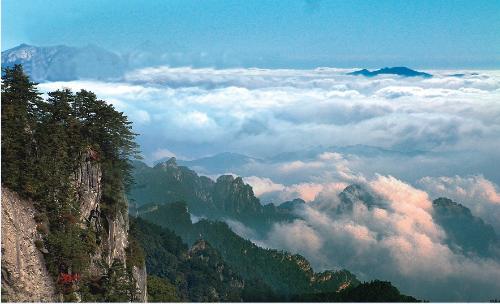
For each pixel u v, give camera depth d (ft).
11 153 320.91
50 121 358.84
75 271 330.95
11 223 302.25
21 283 295.89
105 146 391.24
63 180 351.05
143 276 417.28
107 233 379.96
